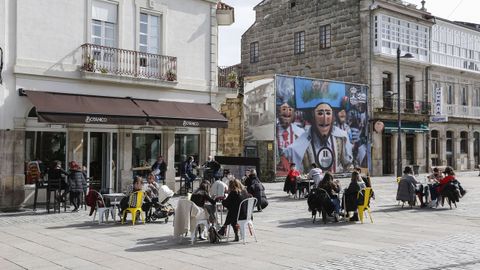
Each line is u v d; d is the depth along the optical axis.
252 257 8.75
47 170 16.02
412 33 34.22
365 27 31.61
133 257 8.77
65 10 16.52
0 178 14.99
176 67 19.61
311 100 28.75
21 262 8.35
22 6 15.50
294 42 35.72
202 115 19.22
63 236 10.95
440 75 37.09
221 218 12.44
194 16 20.58
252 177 15.43
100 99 17.05
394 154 33.28
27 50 15.59
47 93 15.88
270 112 27.23
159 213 13.14
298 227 12.33
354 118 30.86
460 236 10.89
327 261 8.37
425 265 8.00
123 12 18.16
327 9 33.69
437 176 16.94
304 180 19.31
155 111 17.78
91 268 7.92
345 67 32.59
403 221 13.39
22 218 13.70
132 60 18.23
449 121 37.56
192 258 8.68
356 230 11.84
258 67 38.16
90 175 17.45
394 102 32.91
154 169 18.55
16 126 15.30
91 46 16.98
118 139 18.06
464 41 39.47
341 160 30.09
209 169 19.12
